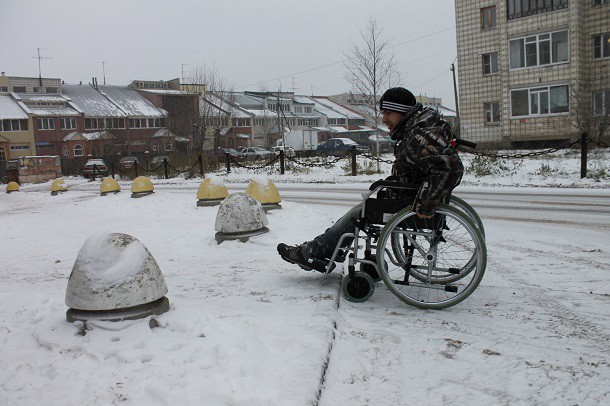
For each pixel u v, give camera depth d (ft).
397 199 12.98
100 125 213.87
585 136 51.16
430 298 13.26
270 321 11.78
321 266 14.51
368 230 13.58
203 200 39.34
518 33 99.66
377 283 15.05
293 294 14.28
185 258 21.24
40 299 14.74
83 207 47.39
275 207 33.04
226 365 9.23
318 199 44.19
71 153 204.44
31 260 23.43
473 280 12.53
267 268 18.07
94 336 11.02
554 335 10.82
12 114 197.16
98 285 11.48
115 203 47.93
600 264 16.98
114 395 8.52
